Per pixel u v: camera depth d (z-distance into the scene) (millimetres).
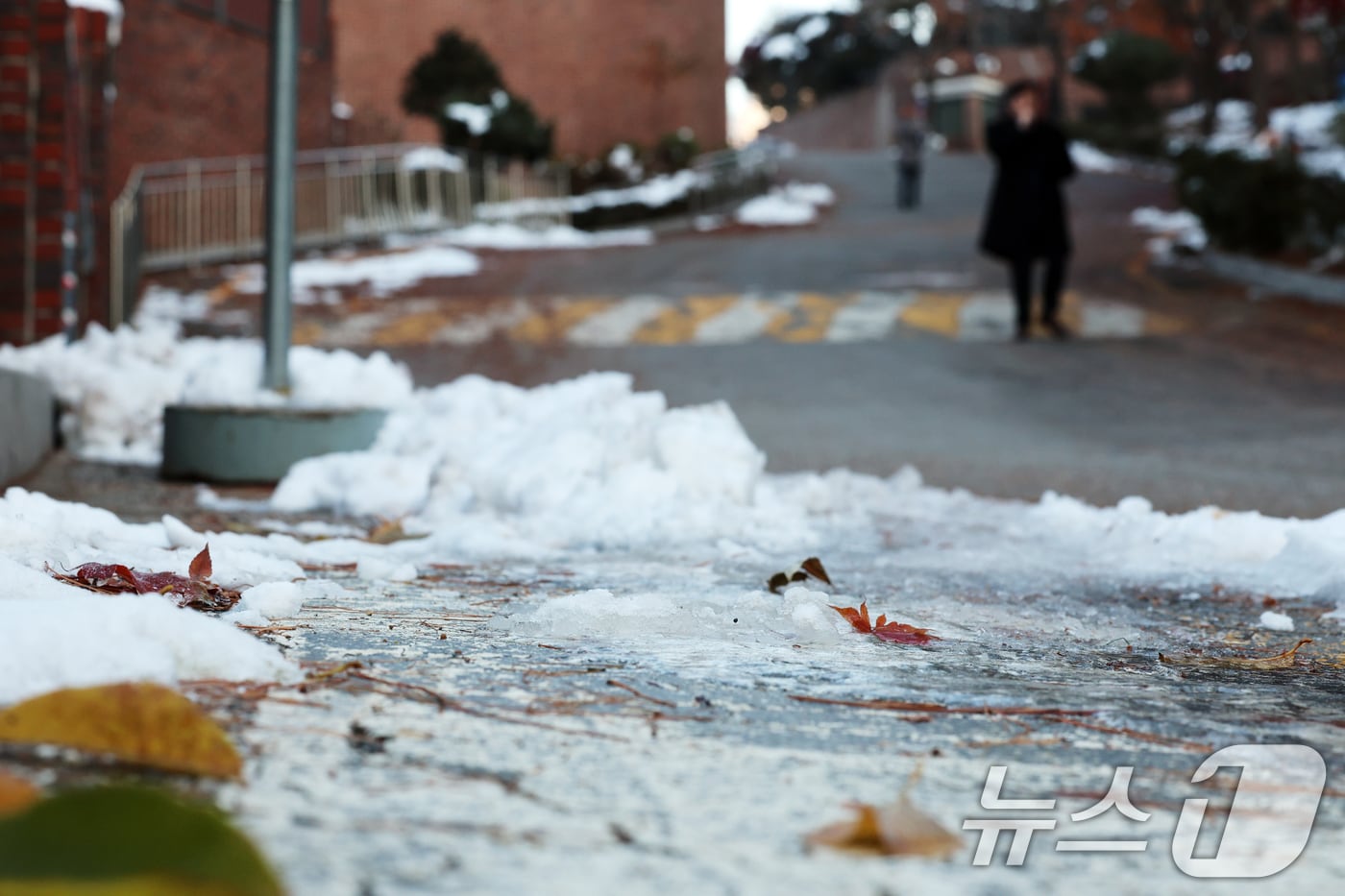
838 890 1103
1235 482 6500
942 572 3795
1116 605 3277
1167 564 4059
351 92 32781
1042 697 2043
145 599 1795
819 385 10570
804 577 3154
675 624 2555
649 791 1395
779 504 5020
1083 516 5102
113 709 1249
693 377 10883
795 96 60000
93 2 10977
